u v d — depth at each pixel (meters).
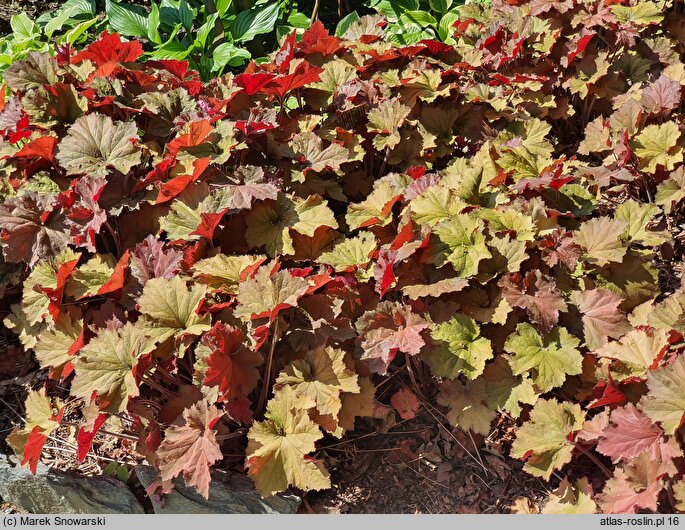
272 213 1.50
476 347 1.36
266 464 1.30
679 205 1.58
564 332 1.36
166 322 1.36
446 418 1.42
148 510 1.39
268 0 2.17
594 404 1.30
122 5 2.14
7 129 1.55
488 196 1.50
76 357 1.37
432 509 1.34
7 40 2.09
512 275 1.38
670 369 1.24
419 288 1.37
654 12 1.75
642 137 1.57
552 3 1.75
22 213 1.47
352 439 1.41
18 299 1.57
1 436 1.46
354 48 1.79
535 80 1.68
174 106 1.58
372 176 1.63
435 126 1.65
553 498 1.33
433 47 1.74
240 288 1.35
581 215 1.51
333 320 1.39
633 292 1.42
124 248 1.51
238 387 1.33
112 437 1.44
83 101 1.55
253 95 1.63
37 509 1.45
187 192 1.47
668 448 1.24
